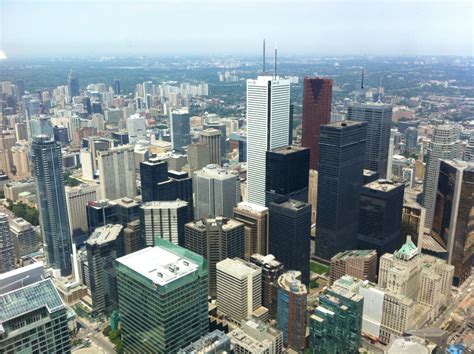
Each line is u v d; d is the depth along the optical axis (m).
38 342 196.50
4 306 190.62
